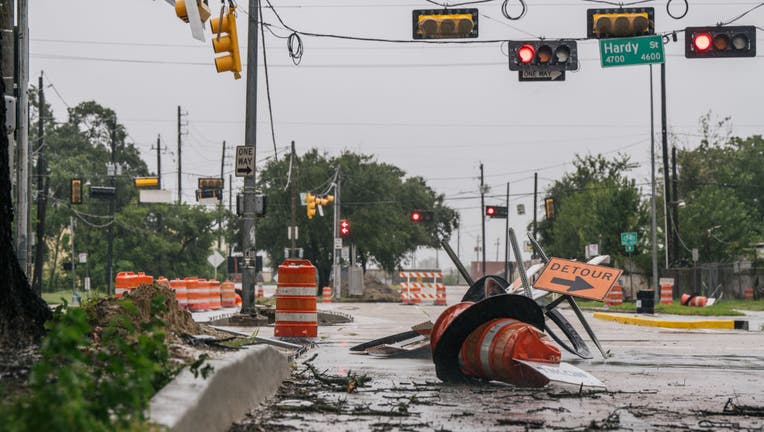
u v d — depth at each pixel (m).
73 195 63.03
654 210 55.59
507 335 11.80
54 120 123.00
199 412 7.00
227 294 48.16
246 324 29.45
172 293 12.94
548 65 27.03
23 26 25.47
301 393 11.23
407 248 113.06
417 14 26.53
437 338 12.78
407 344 17.14
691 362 16.98
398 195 109.75
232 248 110.38
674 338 24.53
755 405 11.00
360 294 76.94
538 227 110.81
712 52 26.45
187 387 7.36
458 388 12.18
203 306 40.16
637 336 25.44
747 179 109.31
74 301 62.12
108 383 6.05
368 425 8.91
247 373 9.53
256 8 30.20
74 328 5.71
